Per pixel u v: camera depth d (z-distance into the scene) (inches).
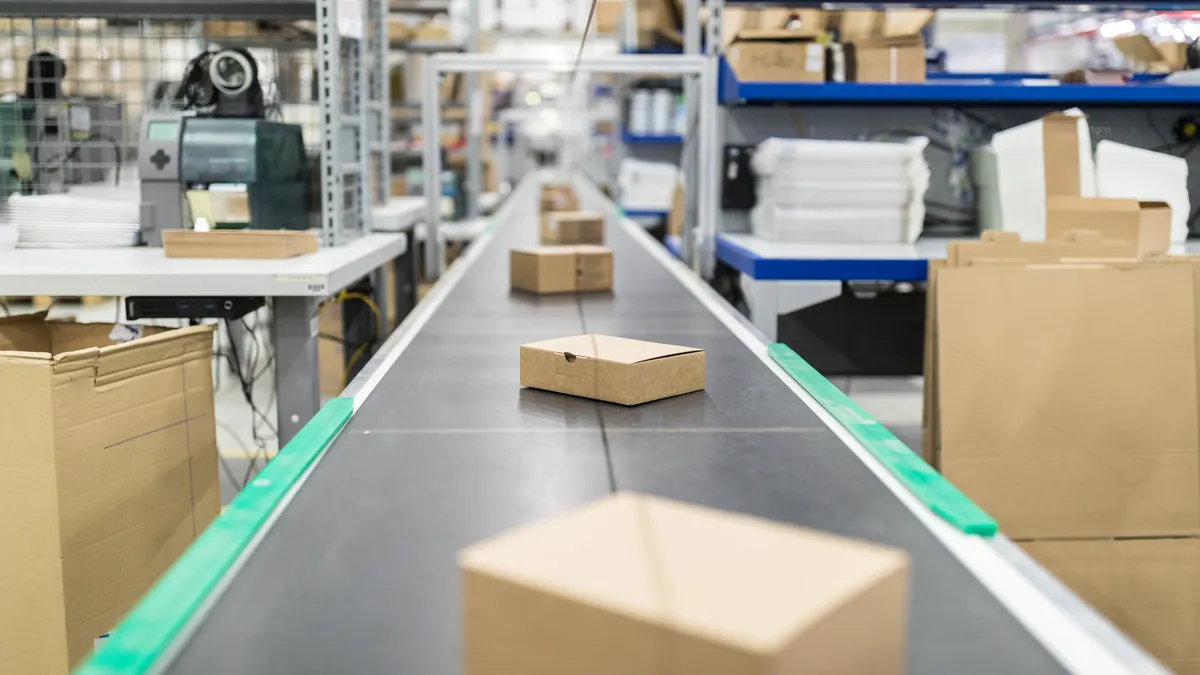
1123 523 88.0
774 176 129.7
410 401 62.6
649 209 274.7
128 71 181.5
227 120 104.1
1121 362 89.3
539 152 637.3
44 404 62.4
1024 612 33.6
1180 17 139.9
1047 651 31.0
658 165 276.7
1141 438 88.6
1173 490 88.1
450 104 243.8
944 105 141.9
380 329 139.9
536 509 43.5
